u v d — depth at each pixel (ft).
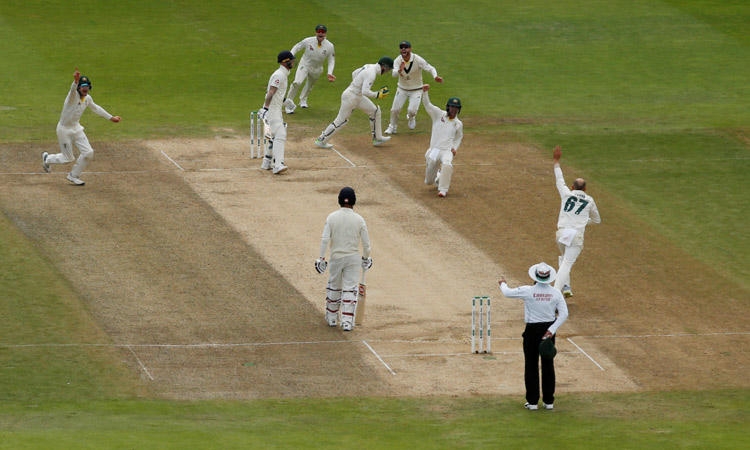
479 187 283.38
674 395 180.04
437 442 150.20
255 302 212.84
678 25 456.86
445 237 250.16
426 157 277.03
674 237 254.88
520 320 212.02
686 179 292.40
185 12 456.45
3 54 387.96
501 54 413.80
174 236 241.96
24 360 182.70
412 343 199.82
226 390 176.45
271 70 387.96
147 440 143.13
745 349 201.57
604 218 265.13
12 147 296.10
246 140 315.99
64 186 269.44
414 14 462.19
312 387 179.32
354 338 200.85
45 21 432.66
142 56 397.39
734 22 463.42
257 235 245.45
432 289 223.51
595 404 174.50
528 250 244.42
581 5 483.51
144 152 299.58
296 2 474.08
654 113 351.87
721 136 328.08
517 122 340.39
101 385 175.73
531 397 170.81
